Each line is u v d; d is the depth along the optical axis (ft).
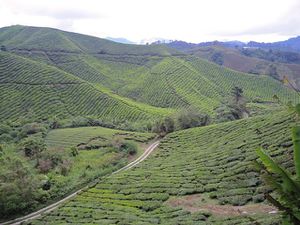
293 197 17.62
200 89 609.01
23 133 368.89
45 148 299.38
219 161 193.57
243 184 147.74
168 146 283.18
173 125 353.92
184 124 352.28
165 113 485.97
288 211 17.65
